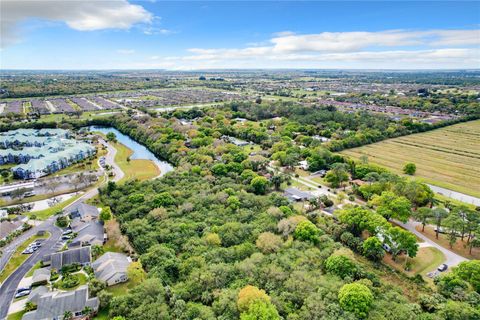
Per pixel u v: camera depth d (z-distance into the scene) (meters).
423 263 94.25
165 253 90.38
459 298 74.31
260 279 79.06
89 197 141.88
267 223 107.00
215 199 125.00
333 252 91.75
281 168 177.00
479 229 96.75
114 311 71.06
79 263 91.88
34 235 109.56
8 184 157.50
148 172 176.38
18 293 81.00
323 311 66.94
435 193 144.62
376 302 71.19
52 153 189.38
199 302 75.19
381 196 121.94
